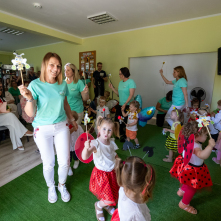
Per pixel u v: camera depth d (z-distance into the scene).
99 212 1.43
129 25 4.12
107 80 5.09
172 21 3.85
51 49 6.38
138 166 0.96
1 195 1.72
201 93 3.71
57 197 1.69
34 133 1.53
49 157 1.57
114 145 1.54
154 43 4.20
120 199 1.01
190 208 1.51
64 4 2.97
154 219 1.44
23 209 1.55
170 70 4.27
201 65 3.88
